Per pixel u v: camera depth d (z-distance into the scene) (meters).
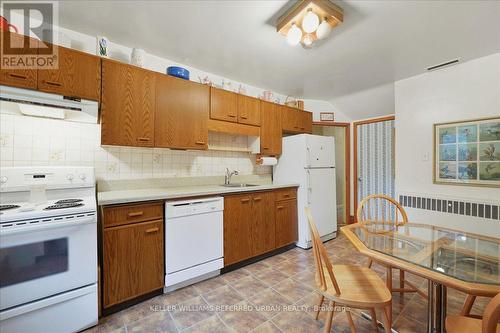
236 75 2.81
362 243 1.32
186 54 2.29
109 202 1.60
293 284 2.05
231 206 2.31
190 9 1.63
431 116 2.67
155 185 2.35
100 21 1.78
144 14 1.69
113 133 1.85
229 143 2.97
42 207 1.44
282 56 2.33
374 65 2.52
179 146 2.21
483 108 2.31
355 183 4.11
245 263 2.48
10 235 1.24
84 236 1.46
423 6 1.58
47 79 1.58
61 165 1.88
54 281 1.37
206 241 2.11
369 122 3.93
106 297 1.59
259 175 3.31
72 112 1.76
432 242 1.38
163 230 1.88
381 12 1.65
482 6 1.57
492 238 1.44
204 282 2.10
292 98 3.68
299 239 3.02
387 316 1.21
